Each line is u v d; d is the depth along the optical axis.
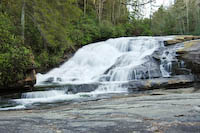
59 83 12.05
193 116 3.38
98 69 16.00
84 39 23.95
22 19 13.56
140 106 5.11
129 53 17.42
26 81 9.76
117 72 13.25
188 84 11.66
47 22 14.04
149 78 12.68
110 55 19.14
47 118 3.90
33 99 8.67
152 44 18.36
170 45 16.84
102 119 3.50
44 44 17.17
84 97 8.91
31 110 6.28
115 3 38.66
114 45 21.16
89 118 3.69
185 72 13.32
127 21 40.59
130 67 13.30
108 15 38.62
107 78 13.25
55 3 14.05
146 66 13.29
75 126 2.99
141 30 35.84
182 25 35.22
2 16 12.41
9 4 13.52
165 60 13.84
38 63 15.57
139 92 9.87
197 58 13.11
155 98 6.91
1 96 8.71
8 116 4.48
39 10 13.59
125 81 11.75
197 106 4.55
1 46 9.90
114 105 5.79
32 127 3.01
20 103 7.96
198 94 7.54
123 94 9.34
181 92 8.81
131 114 3.91
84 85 10.36
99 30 27.11
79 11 15.88
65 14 14.80
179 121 3.02
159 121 3.08
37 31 16.19
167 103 5.36
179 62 13.69
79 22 26.30
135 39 20.38
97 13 35.31
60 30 14.65
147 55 14.80
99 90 10.45
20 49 10.22
